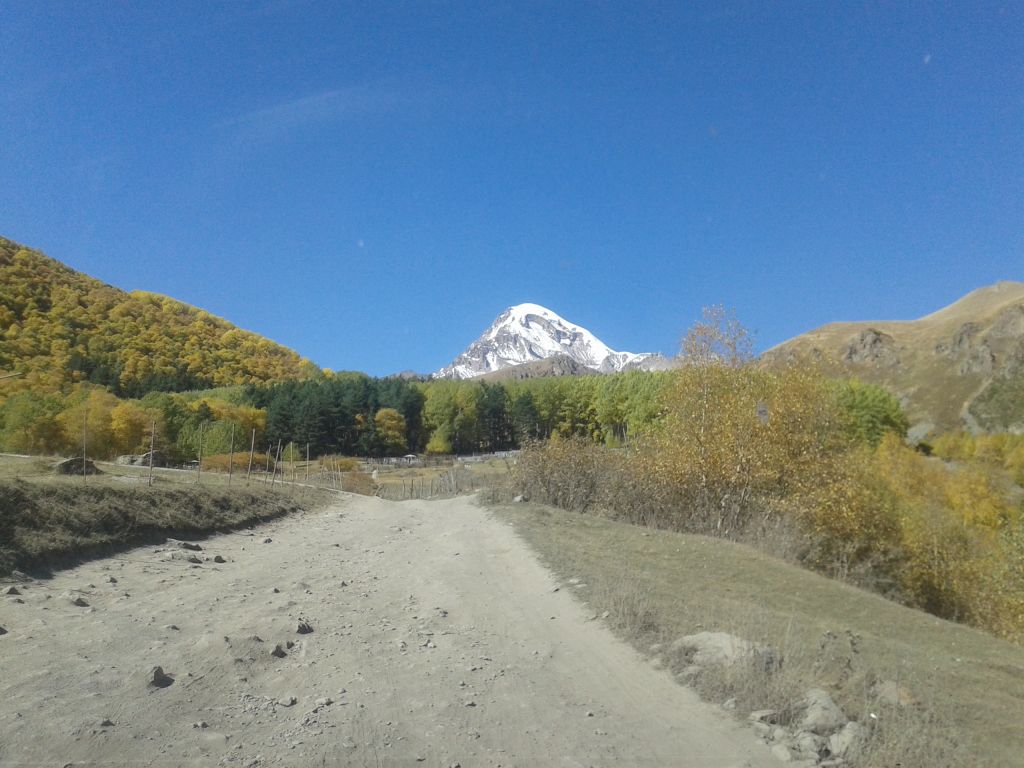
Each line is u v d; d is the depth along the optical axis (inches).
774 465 826.8
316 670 255.4
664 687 257.6
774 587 446.6
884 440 1620.3
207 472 1090.7
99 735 180.9
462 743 200.5
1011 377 4288.9
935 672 297.3
